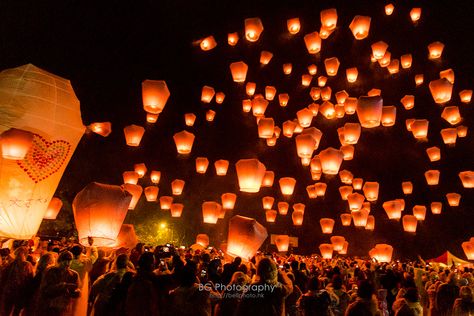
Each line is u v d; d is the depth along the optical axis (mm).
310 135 12203
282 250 15297
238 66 15469
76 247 6020
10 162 7301
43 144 7582
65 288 4902
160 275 4941
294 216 18375
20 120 7441
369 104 10867
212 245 27375
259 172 10242
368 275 8773
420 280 9484
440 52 16812
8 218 7285
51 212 11617
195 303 4340
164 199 17938
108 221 6848
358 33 14461
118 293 4633
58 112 7797
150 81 11234
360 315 4371
